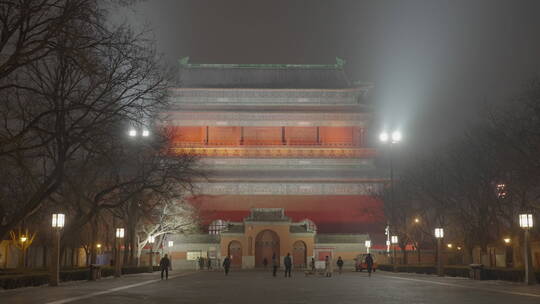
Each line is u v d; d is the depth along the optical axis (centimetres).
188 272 7662
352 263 9962
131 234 6825
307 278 5678
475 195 6088
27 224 6294
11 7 2652
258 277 5956
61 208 5216
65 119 3691
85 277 4909
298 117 11888
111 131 3625
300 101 12256
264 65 12862
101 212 6550
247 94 12225
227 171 11156
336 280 5172
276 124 11862
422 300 2847
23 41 2669
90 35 2997
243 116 11825
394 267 7275
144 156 5694
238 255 9831
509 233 6556
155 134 5616
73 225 4528
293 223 10175
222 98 12169
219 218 10800
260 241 9888
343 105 12181
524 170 4744
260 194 10975
